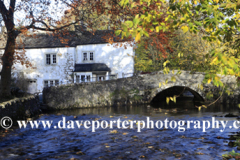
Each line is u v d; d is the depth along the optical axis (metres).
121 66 25.88
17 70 26.47
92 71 25.31
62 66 26.67
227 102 16.95
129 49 25.75
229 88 16.73
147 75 17.92
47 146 6.89
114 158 5.65
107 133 8.53
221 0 3.51
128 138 7.68
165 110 14.97
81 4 12.02
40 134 8.59
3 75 11.60
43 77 26.92
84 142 7.28
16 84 19.08
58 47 26.77
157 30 3.30
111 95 17.67
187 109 15.32
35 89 26.88
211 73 3.03
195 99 20.86
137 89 17.94
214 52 2.88
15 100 10.80
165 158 5.56
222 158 5.33
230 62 2.81
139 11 9.24
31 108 13.44
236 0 3.15
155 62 26.89
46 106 16.25
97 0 11.55
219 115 12.30
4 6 11.23
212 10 3.01
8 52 11.75
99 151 6.27
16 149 6.59
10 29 11.43
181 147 6.43
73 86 17.09
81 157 5.78
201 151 5.97
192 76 17.14
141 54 26.70
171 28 3.34
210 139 7.18
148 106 17.23
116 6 10.84
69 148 6.64
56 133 8.73
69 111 15.67
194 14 3.68
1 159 5.70
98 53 26.44
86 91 17.30
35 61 26.97
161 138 7.56
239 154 5.27
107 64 26.16
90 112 14.84
